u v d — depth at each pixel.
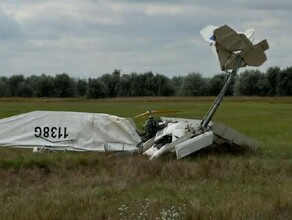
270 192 13.13
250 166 16.86
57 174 16.38
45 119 21.89
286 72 139.00
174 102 107.50
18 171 16.78
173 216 10.49
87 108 75.50
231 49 20.73
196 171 15.93
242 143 20.78
